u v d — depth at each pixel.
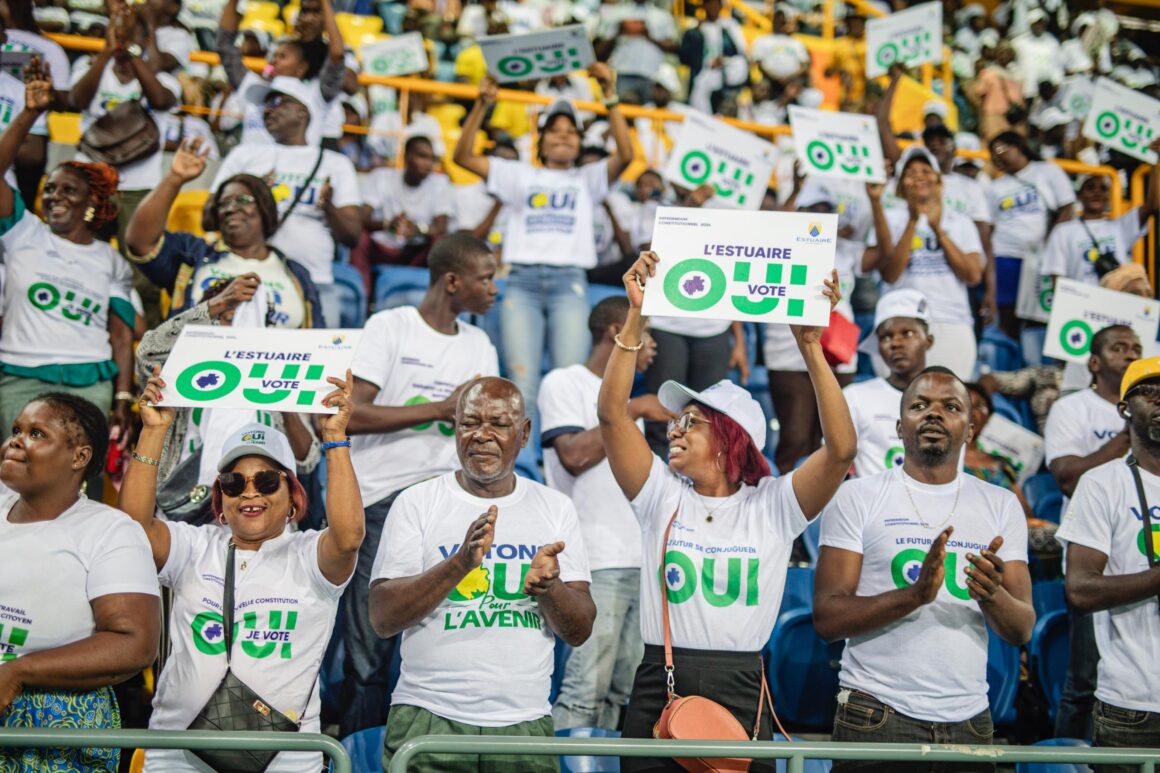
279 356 3.72
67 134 7.52
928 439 4.16
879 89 11.09
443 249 5.21
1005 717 5.27
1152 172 7.91
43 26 8.37
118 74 7.38
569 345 6.71
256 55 8.20
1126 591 4.27
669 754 3.17
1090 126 7.86
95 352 5.45
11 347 5.32
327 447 3.65
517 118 9.79
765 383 7.68
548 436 5.24
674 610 3.78
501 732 3.63
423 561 3.79
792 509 3.84
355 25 10.21
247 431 3.85
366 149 8.54
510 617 3.74
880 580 4.10
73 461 3.49
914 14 8.02
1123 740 4.31
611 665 4.96
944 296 7.39
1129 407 4.59
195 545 3.77
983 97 11.36
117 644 3.29
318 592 3.71
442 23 10.23
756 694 3.74
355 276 7.27
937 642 3.96
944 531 3.72
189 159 5.32
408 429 5.01
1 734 2.96
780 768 4.40
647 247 7.46
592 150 8.23
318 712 3.75
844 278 7.48
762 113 10.23
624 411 3.91
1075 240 8.18
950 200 8.05
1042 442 6.61
